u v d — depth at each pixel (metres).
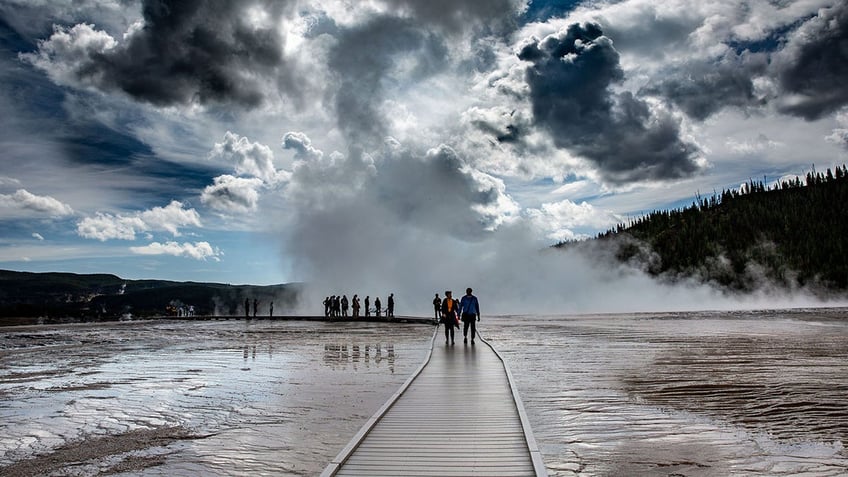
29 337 34.41
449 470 7.18
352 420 11.04
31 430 10.51
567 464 8.31
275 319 60.50
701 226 169.75
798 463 8.27
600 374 16.31
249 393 13.98
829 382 14.68
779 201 173.00
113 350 25.50
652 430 10.10
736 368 17.27
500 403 10.95
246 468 8.25
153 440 9.77
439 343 24.09
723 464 8.27
